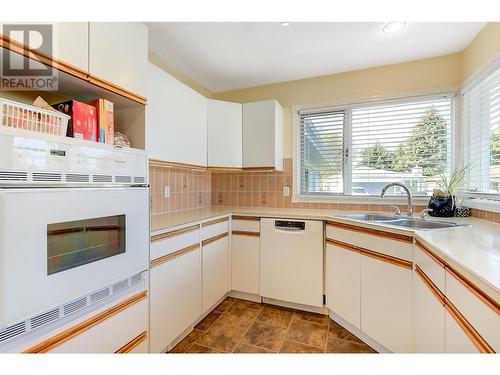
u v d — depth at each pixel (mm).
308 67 2361
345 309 1858
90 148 1046
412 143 2289
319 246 2061
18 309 787
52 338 902
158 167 2168
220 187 3020
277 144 2533
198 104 2242
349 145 2510
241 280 2334
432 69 2178
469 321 873
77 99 1360
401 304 1473
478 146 1883
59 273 912
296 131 2682
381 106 2373
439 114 2197
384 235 1571
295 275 2139
